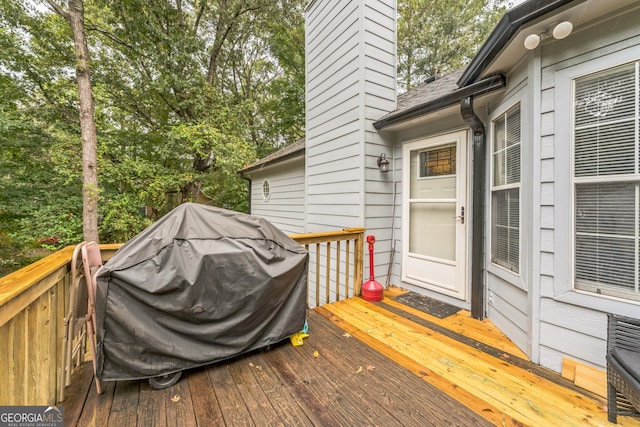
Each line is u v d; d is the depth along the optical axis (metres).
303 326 2.26
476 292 2.69
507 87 2.30
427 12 10.92
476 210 2.68
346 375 1.79
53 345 1.54
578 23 1.66
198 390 1.64
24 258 7.06
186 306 1.66
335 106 4.12
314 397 1.57
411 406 1.50
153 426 1.36
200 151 8.12
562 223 1.77
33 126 6.46
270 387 1.66
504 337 2.30
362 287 3.31
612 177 1.57
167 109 9.12
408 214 3.62
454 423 1.38
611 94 1.58
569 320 1.75
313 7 4.73
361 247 3.43
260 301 1.94
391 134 3.81
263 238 2.04
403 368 1.86
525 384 1.68
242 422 1.39
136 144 8.40
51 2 5.82
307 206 4.98
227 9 9.41
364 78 3.58
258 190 8.74
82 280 1.73
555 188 1.80
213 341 1.79
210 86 8.76
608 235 1.61
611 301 1.57
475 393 1.60
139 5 7.55
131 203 7.37
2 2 6.09
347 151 3.86
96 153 6.33
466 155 2.92
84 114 5.98
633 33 1.49
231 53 10.77
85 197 5.95
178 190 8.94
